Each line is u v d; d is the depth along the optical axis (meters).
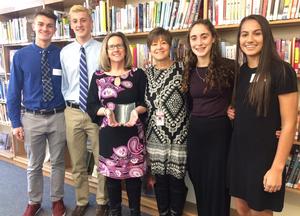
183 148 2.06
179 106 2.02
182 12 2.31
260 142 1.52
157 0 2.71
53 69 2.45
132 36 2.80
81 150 2.53
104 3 2.74
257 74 1.50
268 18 1.96
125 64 2.21
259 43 1.51
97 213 2.55
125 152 2.12
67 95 2.46
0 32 3.82
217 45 1.88
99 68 2.29
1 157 4.13
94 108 2.18
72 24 2.38
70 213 2.66
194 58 1.96
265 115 1.49
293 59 1.97
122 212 2.65
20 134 2.48
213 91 1.83
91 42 2.44
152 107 2.07
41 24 2.36
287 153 1.48
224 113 1.85
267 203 1.56
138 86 2.14
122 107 2.08
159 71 2.08
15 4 3.74
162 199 2.26
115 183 2.27
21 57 2.40
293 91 1.44
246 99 1.57
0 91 3.98
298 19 1.86
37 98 2.41
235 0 2.05
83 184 2.62
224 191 1.92
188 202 2.74
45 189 3.13
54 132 2.51
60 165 2.62
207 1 2.18
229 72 1.83
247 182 1.59
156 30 2.05
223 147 1.86
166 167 2.12
